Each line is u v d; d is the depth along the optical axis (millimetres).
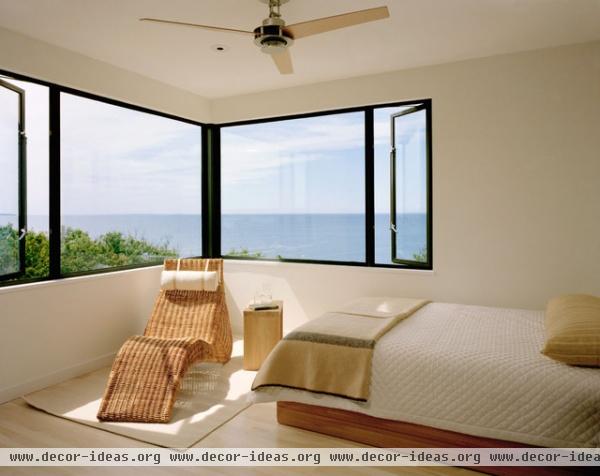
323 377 2566
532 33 3260
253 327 3775
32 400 3162
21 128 3322
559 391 2055
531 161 3639
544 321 3008
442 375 2311
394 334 2730
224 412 2961
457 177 3893
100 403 3100
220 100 5043
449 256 3949
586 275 3508
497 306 3799
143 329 4344
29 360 3320
